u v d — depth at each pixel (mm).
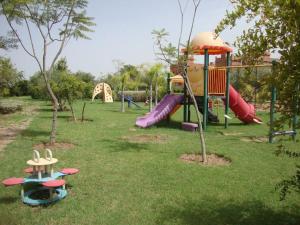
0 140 10992
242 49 3682
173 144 10703
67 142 10719
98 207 5117
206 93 14828
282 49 3277
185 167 7570
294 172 7215
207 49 14664
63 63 33094
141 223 4551
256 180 6574
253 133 13859
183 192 5816
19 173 6980
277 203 5305
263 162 8180
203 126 14797
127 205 5207
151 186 6152
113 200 5430
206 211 4969
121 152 9273
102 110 26688
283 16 3271
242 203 5305
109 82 48125
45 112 23484
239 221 4629
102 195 5664
